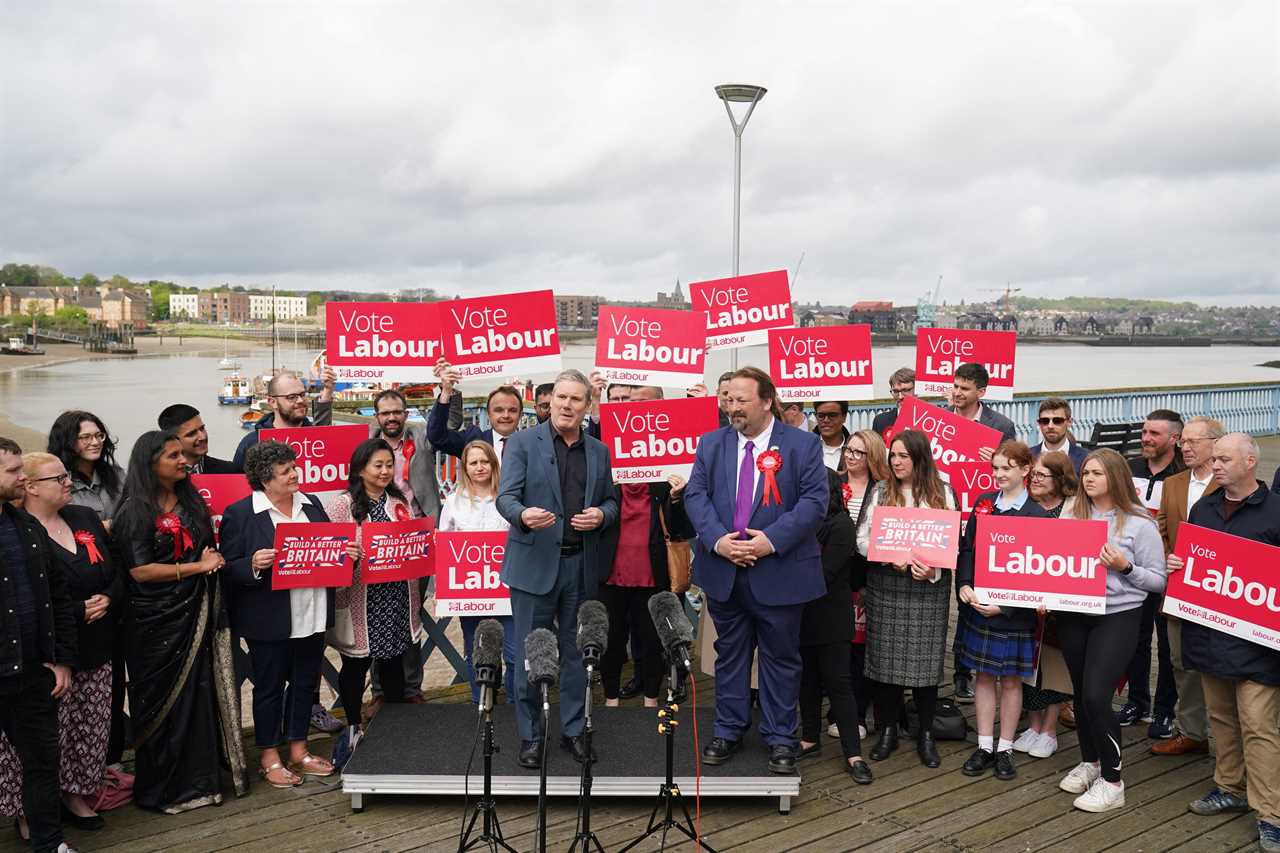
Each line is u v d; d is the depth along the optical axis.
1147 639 5.89
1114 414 17.52
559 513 4.79
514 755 4.92
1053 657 5.30
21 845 4.40
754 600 4.80
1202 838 4.51
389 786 4.67
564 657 4.93
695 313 6.91
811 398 7.37
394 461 5.84
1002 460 5.29
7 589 3.95
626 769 4.75
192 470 5.74
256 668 5.03
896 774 5.23
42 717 4.11
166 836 4.48
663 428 5.84
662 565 5.88
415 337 6.86
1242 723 4.47
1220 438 4.78
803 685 5.48
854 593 5.59
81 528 4.48
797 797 4.94
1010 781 5.14
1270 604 4.29
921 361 7.99
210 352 193.88
